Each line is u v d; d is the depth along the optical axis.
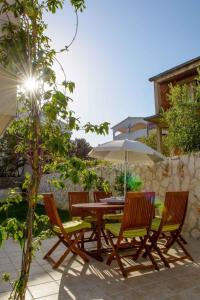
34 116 2.09
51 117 2.04
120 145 5.77
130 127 28.50
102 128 2.13
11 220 1.96
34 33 2.12
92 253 4.93
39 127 2.09
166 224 4.55
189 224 6.24
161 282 3.68
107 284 3.65
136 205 4.20
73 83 2.18
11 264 4.64
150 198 4.35
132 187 8.00
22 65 2.11
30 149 2.11
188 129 8.59
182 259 4.58
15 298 2.03
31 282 3.75
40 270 4.22
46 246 5.79
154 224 4.74
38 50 2.15
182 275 3.92
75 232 4.68
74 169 2.04
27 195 2.11
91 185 2.18
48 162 2.12
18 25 2.13
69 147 2.13
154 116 13.45
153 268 4.20
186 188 6.38
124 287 3.55
